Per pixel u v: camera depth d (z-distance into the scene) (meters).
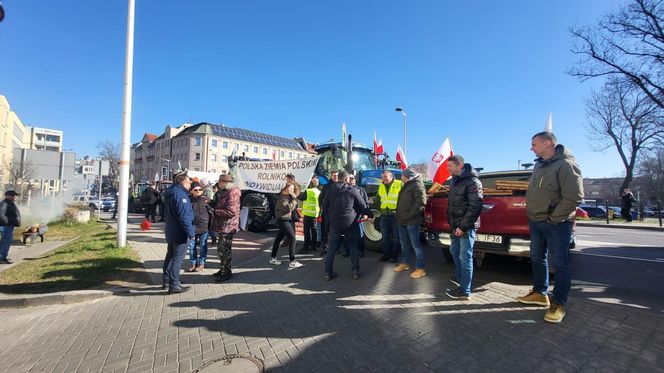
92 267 6.11
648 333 3.17
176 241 5.00
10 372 3.00
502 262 6.62
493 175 7.34
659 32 14.70
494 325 3.45
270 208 11.02
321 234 7.69
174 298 4.75
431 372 2.69
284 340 3.34
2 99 47.03
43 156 14.05
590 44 16.58
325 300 4.40
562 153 3.59
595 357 2.79
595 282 5.39
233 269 6.22
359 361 2.89
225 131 79.12
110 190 81.12
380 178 8.72
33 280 5.49
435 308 3.96
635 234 13.16
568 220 3.53
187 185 5.24
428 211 5.87
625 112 21.86
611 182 73.56
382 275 5.49
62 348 3.43
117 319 4.11
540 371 2.64
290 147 89.56
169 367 2.96
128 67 7.98
